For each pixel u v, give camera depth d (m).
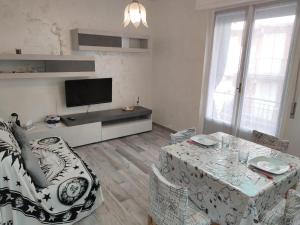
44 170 2.10
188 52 3.99
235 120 3.46
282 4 2.74
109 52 4.18
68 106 3.75
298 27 2.64
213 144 2.06
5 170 1.66
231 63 3.40
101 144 3.86
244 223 1.32
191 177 1.71
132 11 2.02
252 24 3.06
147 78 4.90
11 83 3.31
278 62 2.87
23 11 3.22
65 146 2.67
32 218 1.79
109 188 2.59
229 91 3.49
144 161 3.27
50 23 3.47
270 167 1.67
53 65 3.37
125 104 4.68
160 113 4.91
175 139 2.31
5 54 2.91
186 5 3.86
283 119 2.91
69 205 1.92
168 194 1.39
